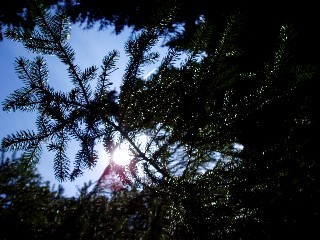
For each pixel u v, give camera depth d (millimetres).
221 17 1282
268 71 668
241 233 655
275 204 660
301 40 1150
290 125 693
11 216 1786
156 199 835
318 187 641
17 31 570
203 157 829
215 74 662
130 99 652
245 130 704
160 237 867
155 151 726
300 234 628
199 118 692
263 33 1262
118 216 1682
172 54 641
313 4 1164
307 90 880
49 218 1970
